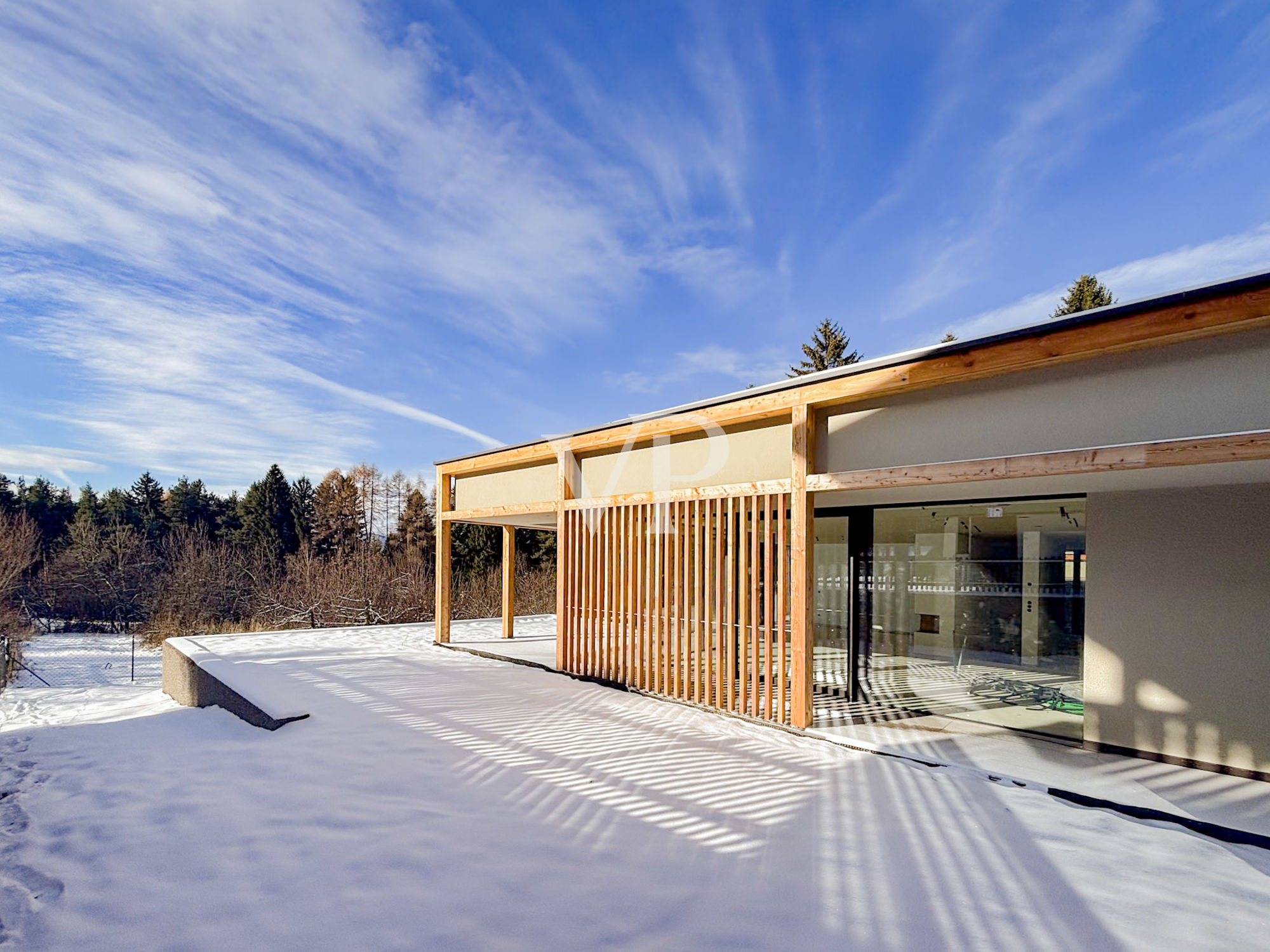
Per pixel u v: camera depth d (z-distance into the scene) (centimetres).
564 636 848
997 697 611
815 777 455
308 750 502
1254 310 370
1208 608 487
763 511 743
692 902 287
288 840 348
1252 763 460
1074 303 2903
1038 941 261
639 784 436
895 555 708
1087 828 375
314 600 2330
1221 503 486
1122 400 439
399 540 3306
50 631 2672
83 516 3384
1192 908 288
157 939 259
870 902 289
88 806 405
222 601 2594
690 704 670
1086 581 550
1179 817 388
